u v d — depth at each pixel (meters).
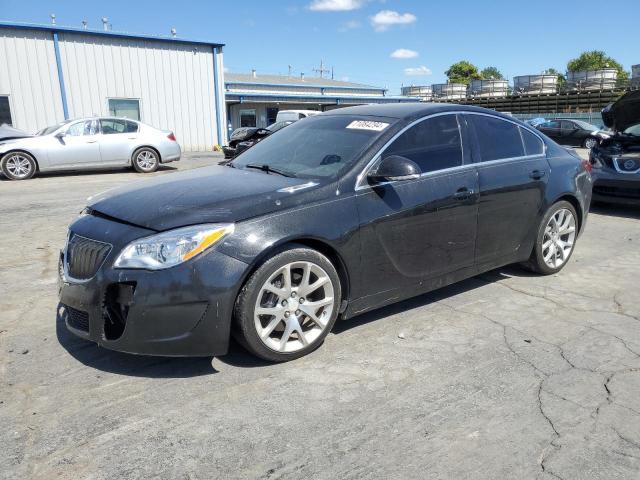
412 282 3.82
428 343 3.54
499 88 44.12
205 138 21.73
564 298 4.40
